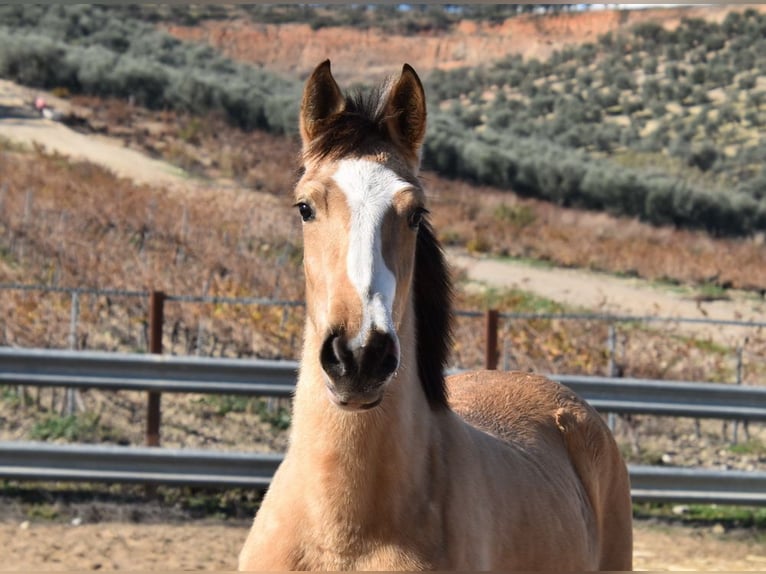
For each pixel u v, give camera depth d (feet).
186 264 52.54
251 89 130.62
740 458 30.91
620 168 129.70
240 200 81.82
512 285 64.18
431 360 10.89
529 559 11.63
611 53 211.00
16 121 100.63
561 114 172.86
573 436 14.35
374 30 220.84
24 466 22.85
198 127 112.47
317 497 9.82
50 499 23.57
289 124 117.80
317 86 10.57
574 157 135.95
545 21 232.53
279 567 9.95
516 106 180.24
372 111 10.53
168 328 40.60
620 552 15.03
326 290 9.36
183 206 68.13
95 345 37.76
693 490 23.94
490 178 116.88
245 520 23.27
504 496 11.43
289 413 31.17
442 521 10.09
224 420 30.40
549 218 101.04
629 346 44.32
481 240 80.18
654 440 32.40
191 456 23.15
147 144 102.01
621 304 63.16
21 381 23.59
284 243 62.69
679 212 110.93
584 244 84.64
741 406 25.34
